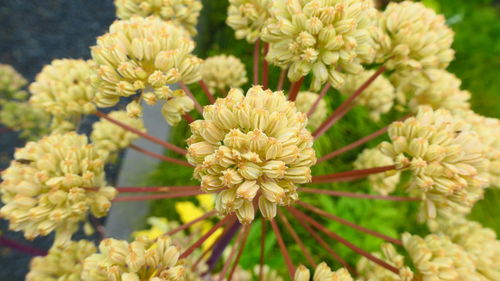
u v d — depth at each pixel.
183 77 0.10
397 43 0.11
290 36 0.10
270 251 0.21
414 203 0.23
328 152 0.23
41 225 0.10
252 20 0.12
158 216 0.24
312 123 0.16
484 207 0.22
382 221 0.21
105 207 0.10
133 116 0.10
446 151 0.10
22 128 0.17
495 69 0.28
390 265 0.11
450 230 0.12
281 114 0.07
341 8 0.09
